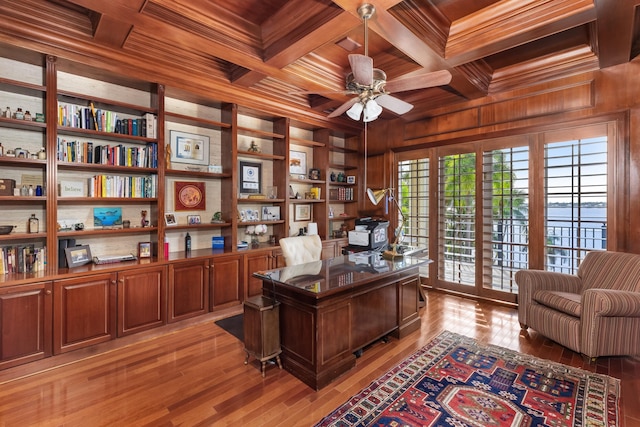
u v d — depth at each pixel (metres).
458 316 3.78
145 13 2.38
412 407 2.06
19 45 2.47
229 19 2.77
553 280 3.22
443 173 4.81
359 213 5.89
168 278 3.27
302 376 2.38
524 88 3.95
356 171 5.97
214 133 4.14
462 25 2.89
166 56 3.18
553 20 2.51
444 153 4.78
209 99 3.79
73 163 2.82
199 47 2.86
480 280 4.40
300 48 2.86
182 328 3.38
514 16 2.65
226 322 3.56
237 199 4.04
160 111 3.33
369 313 2.80
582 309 2.63
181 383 2.35
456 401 2.12
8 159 2.47
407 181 5.25
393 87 2.50
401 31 2.63
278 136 4.55
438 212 4.84
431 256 4.94
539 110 3.84
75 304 2.68
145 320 3.10
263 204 4.77
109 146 3.09
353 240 4.33
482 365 2.60
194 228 4.02
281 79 3.62
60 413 2.01
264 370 2.46
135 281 3.04
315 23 2.58
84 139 3.12
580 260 3.60
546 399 2.14
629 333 2.58
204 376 2.45
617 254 3.05
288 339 2.54
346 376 2.45
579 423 1.90
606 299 2.48
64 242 2.94
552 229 3.81
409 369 2.54
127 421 1.94
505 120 4.12
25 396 2.19
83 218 3.16
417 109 4.80
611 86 3.37
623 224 3.31
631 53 3.20
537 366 2.58
